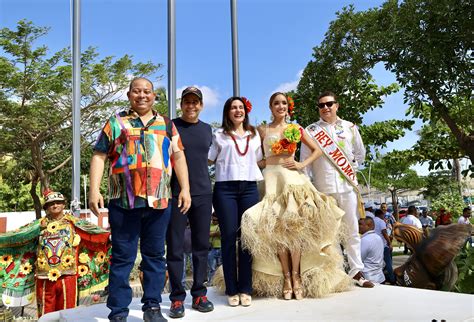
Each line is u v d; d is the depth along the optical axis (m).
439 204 24.36
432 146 12.68
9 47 17.91
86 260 5.78
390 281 6.39
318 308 3.43
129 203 2.90
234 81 6.02
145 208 2.97
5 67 17.77
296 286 3.78
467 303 3.51
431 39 9.95
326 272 3.94
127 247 2.94
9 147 21.06
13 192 32.41
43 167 25.03
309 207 3.73
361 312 3.26
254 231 3.57
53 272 5.44
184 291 3.32
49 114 20.12
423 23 10.38
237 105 3.73
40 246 5.54
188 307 3.56
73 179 6.79
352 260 4.35
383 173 38.97
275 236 3.67
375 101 13.52
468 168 10.15
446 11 9.75
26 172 25.03
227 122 3.77
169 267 3.31
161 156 3.03
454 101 11.15
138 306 3.67
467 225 4.89
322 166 4.46
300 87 13.43
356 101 13.12
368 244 5.93
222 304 3.65
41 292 5.48
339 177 4.39
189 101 3.48
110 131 2.98
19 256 5.70
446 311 3.24
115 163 2.97
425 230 5.04
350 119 13.27
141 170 2.94
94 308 3.70
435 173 33.69
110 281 2.92
